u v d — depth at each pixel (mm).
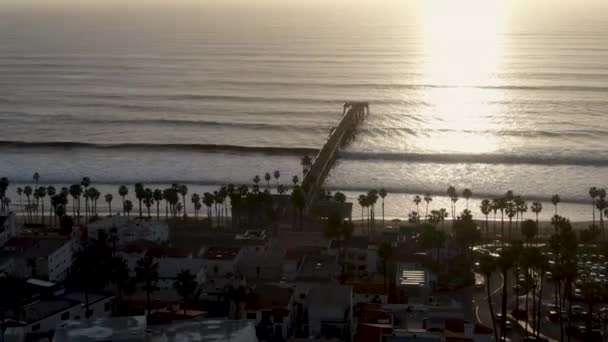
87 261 134250
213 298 136375
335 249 158000
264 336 125000
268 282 143750
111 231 160125
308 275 140500
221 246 157125
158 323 121438
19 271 144000
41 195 195250
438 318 124125
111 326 98062
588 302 127188
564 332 126000
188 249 154500
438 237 155500
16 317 120312
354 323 126938
